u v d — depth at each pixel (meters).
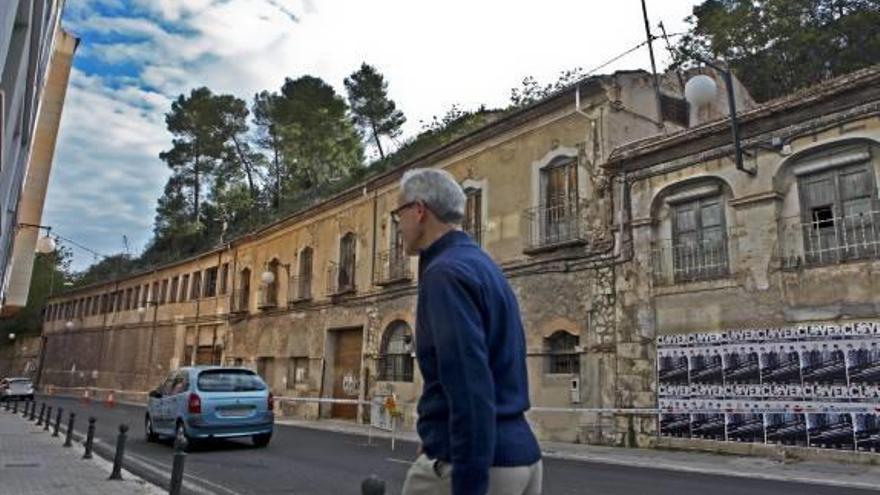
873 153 11.73
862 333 11.23
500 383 2.17
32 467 9.91
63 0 11.77
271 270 31.94
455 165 21.28
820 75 25.41
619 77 16.89
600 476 9.98
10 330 68.00
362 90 51.34
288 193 50.00
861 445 10.95
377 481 2.72
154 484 9.05
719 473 10.34
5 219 8.34
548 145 17.98
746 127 13.53
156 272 45.41
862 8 25.16
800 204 12.62
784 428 11.98
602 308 15.66
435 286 2.14
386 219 24.17
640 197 15.32
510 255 18.50
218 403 13.08
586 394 15.58
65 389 54.06
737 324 13.07
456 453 1.95
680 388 13.73
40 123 16.25
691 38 29.39
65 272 73.50
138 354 45.12
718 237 13.81
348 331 25.67
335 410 25.50
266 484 9.17
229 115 57.00
